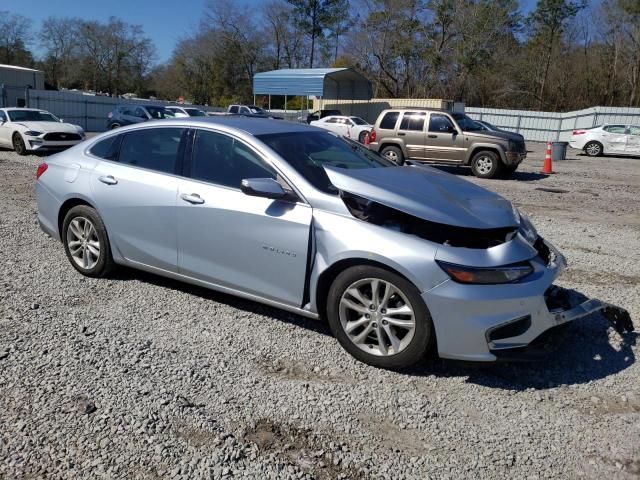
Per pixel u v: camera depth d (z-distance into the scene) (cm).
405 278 346
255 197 401
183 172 444
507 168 1495
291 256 385
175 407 316
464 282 334
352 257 359
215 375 354
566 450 293
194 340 401
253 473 266
